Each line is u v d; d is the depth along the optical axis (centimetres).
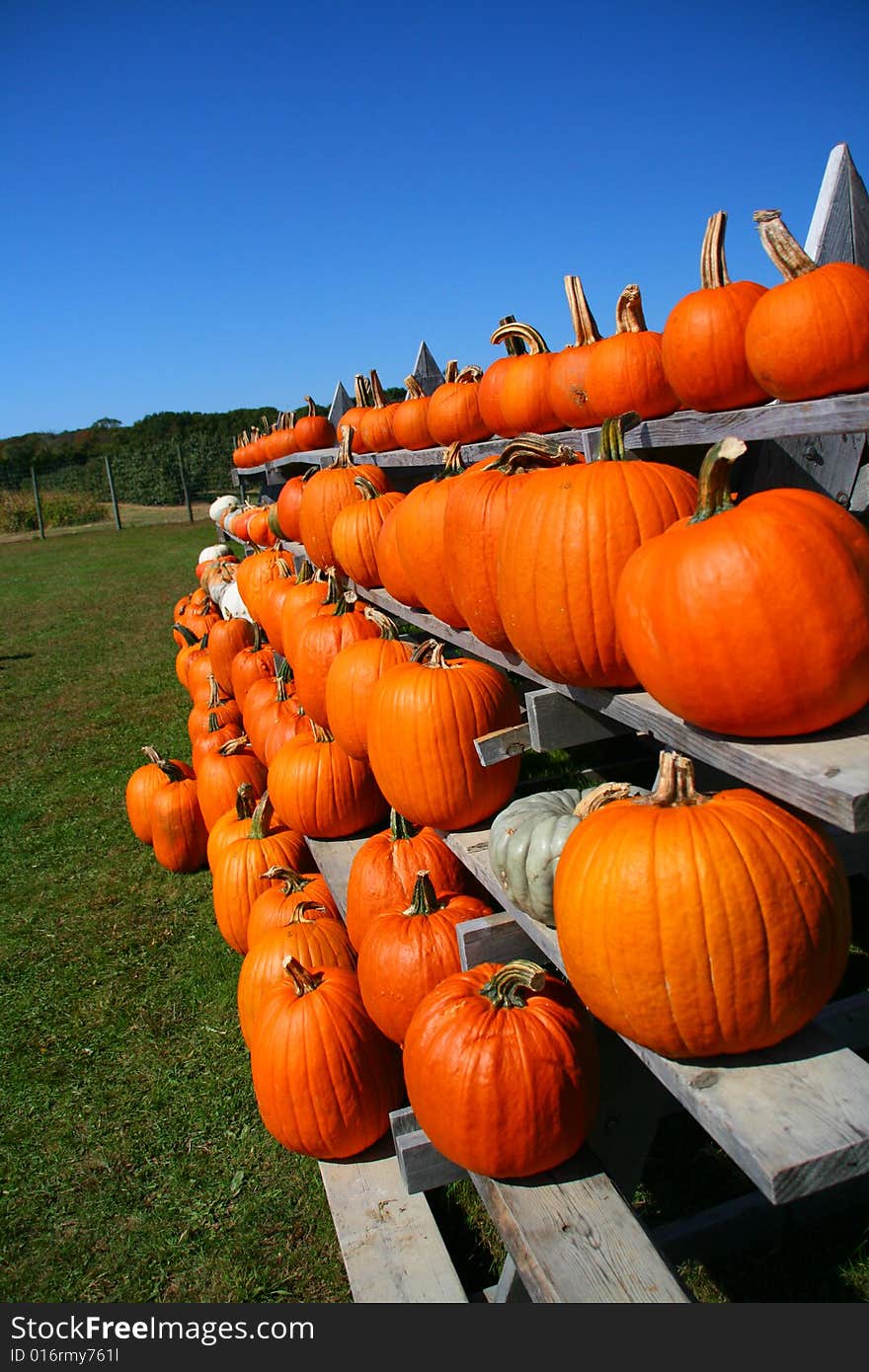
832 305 273
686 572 160
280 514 638
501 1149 195
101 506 3269
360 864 298
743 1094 151
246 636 664
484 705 274
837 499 357
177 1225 267
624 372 366
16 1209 279
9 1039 361
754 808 163
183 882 484
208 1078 328
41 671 1031
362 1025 260
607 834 167
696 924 153
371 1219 240
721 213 319
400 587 360
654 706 193
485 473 262
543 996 212
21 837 563
